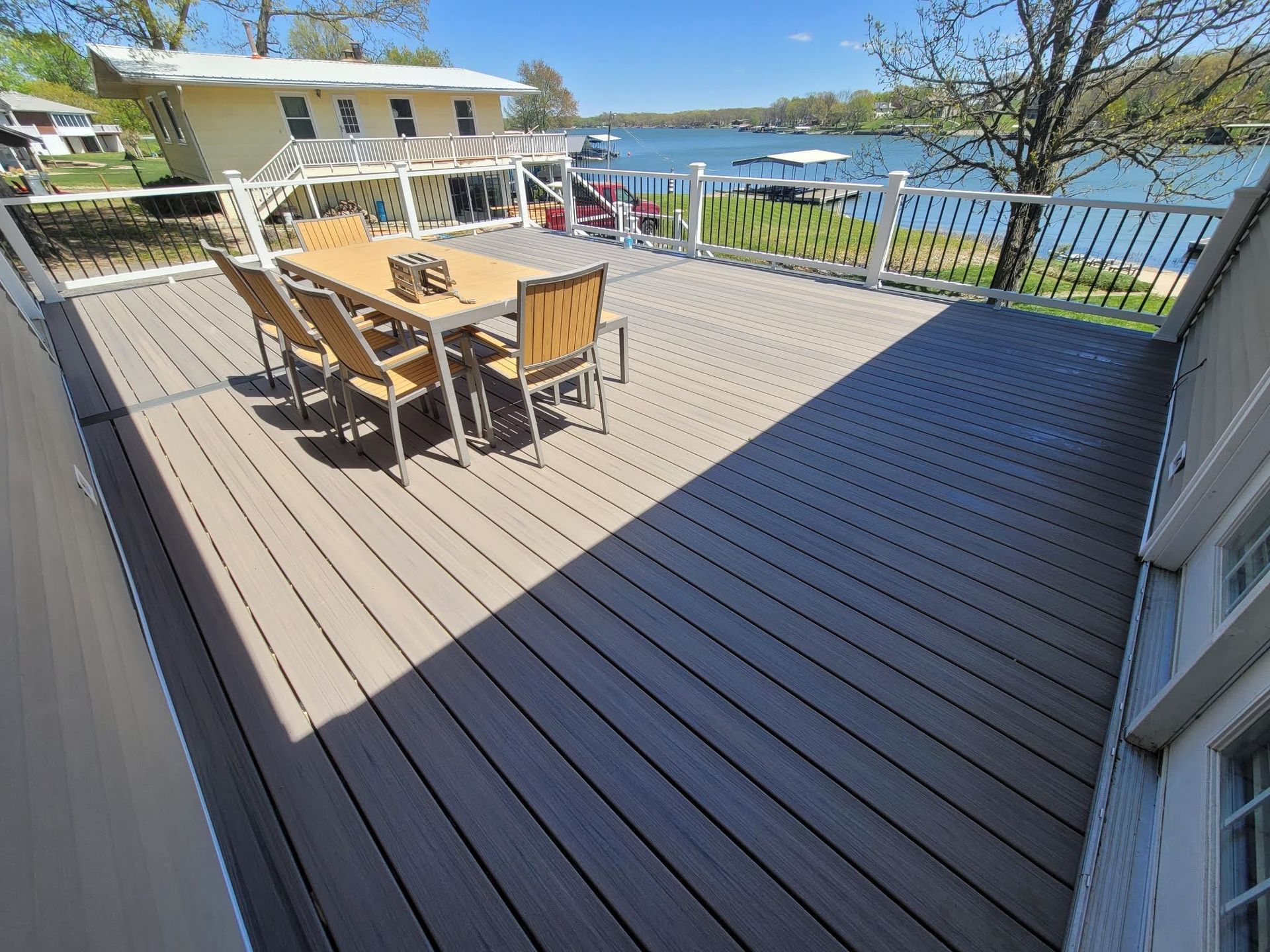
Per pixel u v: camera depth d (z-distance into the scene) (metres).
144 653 1.40
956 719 1.40
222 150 12.12
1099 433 2.60
